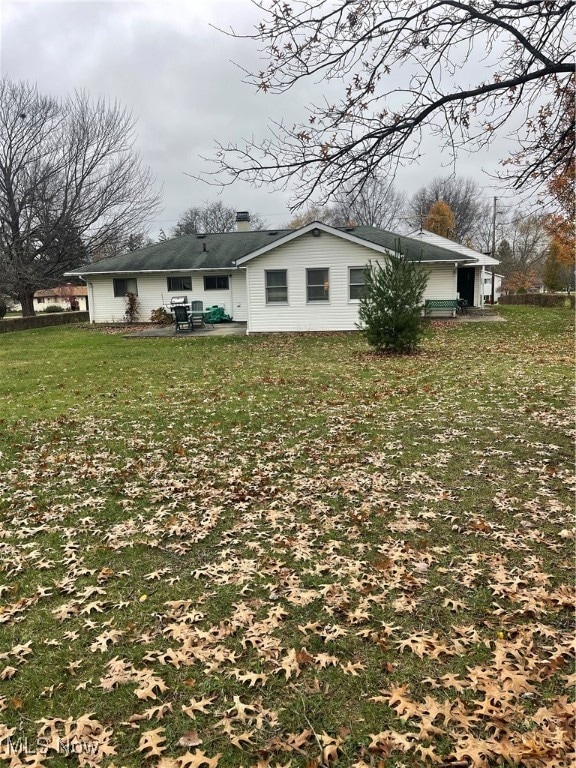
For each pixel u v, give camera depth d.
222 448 5.98
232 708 2.24
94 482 5.07
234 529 3.98
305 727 2.12
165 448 6.06
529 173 5.06
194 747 2.05
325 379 9.95
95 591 3.22
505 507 4.10
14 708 2.27
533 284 47.38
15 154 27.70
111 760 2.00
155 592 3.20
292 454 5.62
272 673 2.45
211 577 3.34
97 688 2.39
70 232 28.94
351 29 4.04
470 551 3.49
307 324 18.38
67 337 20.45
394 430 6.32
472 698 2.23
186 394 9.16
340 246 17.66
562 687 2.25
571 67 3.87
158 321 23.91
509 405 7.25
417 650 2.54
